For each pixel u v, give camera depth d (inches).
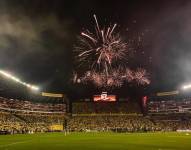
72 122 4847.4
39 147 1605.6
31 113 4849.9
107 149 1498.5
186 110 5162.4
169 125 4746.6
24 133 3587.6
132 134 3267.7
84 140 2217.0
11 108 4488.2
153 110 5413.4
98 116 5157.5
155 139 2317.9
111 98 5423.2
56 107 5216.5
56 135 3041.3
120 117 5152.6
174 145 1733.5
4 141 2073.1
